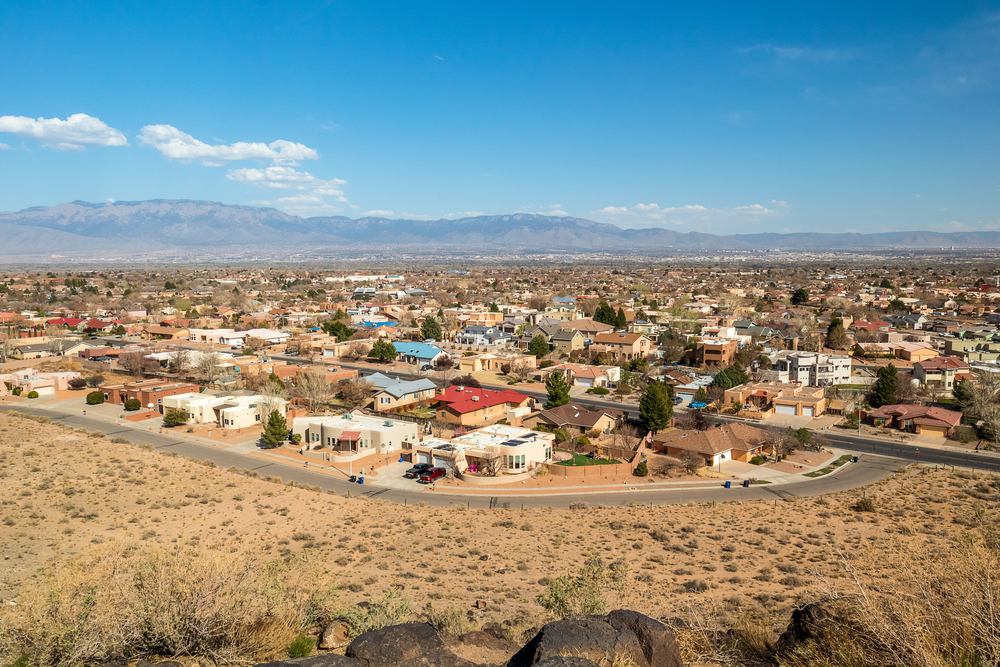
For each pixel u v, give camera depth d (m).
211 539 38.12
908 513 48.88
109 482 47.97
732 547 40.19
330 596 20.28
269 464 62.34
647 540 42.25
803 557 38.66
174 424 75.81
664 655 11.55
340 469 61.34
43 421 69.56
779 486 58.22
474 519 46.81
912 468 63.38
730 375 96.25
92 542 34.47
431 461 62.03
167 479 50.88
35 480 46.72
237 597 15.19
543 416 77.38
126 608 14.02
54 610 13.85
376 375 96.62
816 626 12.29
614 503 53.12
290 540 39.62
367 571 34.22
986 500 52.34
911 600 11.24
